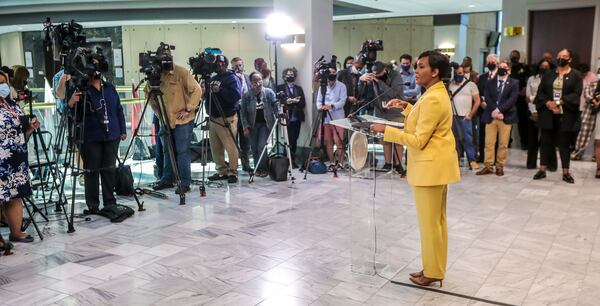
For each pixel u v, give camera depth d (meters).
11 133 4.09
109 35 13.59
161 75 5.74
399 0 11.15
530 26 8.89
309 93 7.48
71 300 3.26
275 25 7.33
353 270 3.66
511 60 8.57
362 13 13.10
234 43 13.58
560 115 6.25
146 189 6.01
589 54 8.48
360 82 6.73
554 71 6.34
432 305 3.13
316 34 7.43
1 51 15.88
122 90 9.09
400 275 3.59
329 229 4.61
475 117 7.54
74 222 4.91
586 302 3.14
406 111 3.37
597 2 8.20
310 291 3.34
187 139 5.97
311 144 6.83
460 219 4.87
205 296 3.29
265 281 3.51
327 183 6.41
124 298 3.28
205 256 3.99
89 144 4.95
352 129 3.19
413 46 14.81
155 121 6.34
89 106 4.87
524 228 4.59
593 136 7.90
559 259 3.85
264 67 7.67
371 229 3.60
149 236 4.48
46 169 5.98
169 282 3.52
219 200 5.65
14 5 11.84
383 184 4.34
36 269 3.78
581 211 5.09
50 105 6.53
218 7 11.98
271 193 5.93
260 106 6.74
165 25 13.47
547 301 3.16
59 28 4.90
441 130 3.05
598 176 6.54
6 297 3.32
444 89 3.08
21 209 4.37
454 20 13.86
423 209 3.18
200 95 5.95
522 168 7.24
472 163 7.19
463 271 3.64
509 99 6.57
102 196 5.35
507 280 3.48
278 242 4.28
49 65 7.49
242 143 7.28
